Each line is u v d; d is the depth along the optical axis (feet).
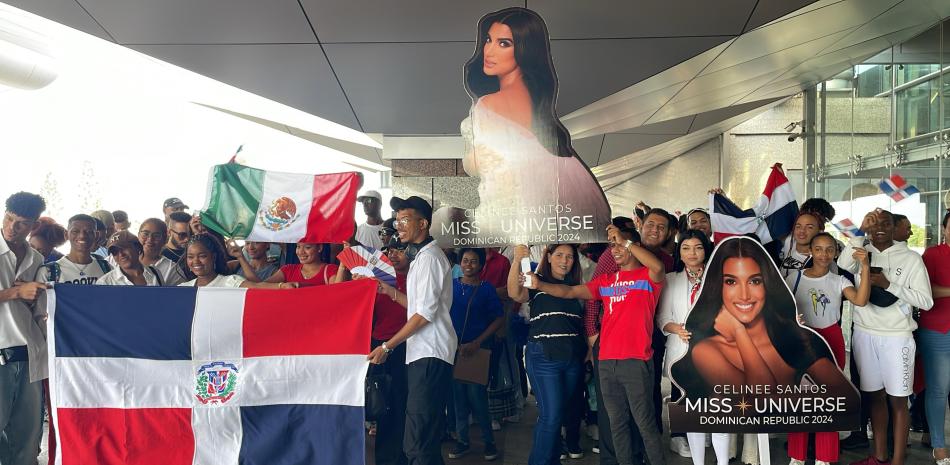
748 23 22.04
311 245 16.84
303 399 14.08
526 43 15.15
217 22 21.66
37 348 14.82
